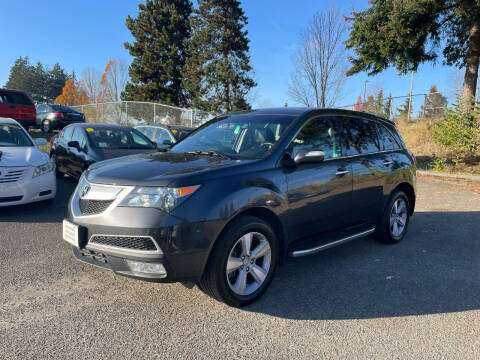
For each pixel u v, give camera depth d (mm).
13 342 2691
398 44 13531
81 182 3529
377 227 5113
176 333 2891
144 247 2941
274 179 3549
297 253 3721
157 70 39031
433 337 2943
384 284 3932
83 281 3752
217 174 3229
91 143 7938
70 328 2906
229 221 3197
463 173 11406
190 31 37281
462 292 3781
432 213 7270
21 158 6203
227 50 32250
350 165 4422
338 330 3012
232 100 32344
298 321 3133
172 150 4508
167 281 2977
